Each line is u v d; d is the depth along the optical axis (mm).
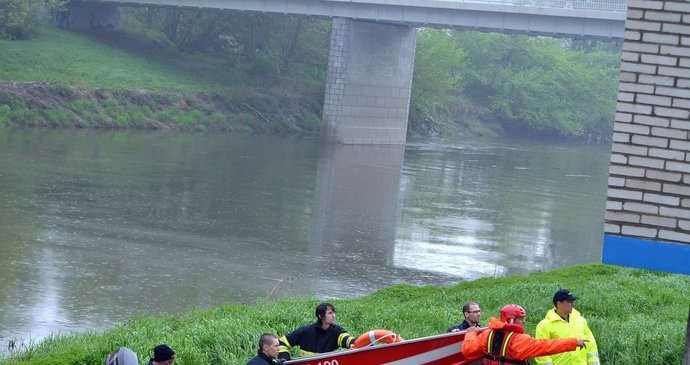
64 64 76500
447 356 12391
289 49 96625
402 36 85438
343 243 36281
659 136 11031
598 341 15945
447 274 32219
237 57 94562
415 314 19625
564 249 38562
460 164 70625
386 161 68438
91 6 89000
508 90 116312
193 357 15273
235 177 51625
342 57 80312
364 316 19141
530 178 64438
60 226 34312
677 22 10961
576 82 119562
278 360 11969
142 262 30219
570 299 12164
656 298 22172
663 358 15406
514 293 22578
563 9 69938
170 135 71125
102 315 24000
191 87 81688
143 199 41656
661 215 11023
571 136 121188
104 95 73188
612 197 11188
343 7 79125
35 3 77562
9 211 35875
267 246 34531
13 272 27453
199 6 82750
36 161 49281
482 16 73812
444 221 43344
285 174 55125
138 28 93312
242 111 83188
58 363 15242
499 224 43719
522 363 11289
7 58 73625
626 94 11133
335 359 12508
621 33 68938
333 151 72562
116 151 57219
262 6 81250
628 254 11141
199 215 39312
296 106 88875
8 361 16906
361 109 82375
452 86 107000
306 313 18422
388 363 12453
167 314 24266
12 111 66125
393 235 38812
